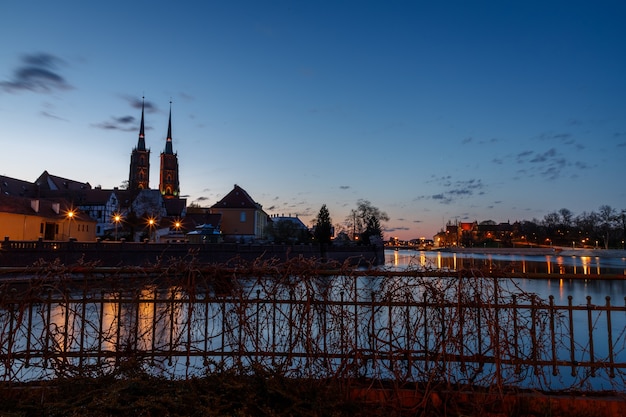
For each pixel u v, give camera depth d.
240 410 4.40
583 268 81.44
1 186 80.44
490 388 5.04
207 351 5.30
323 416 4.54
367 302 5.25
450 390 5.01
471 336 5.19
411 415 4.98
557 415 4.89
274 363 5.09
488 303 5.09
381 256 96.81
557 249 144.62
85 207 86.94
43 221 58.84
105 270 5.36
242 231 93.88
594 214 153.75
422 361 5.21
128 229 78.12
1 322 5.22
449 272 5.18
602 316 21.00
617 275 5.14
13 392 4.96
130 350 5.36
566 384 7.38
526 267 81.56
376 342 5.43
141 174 157.62
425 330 5.21
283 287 5.27
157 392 4.79
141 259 43.19
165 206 100.44
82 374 5.16
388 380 5.21
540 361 5.16
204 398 4.62
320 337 5.21
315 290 5.25
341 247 79.44
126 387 4.70
